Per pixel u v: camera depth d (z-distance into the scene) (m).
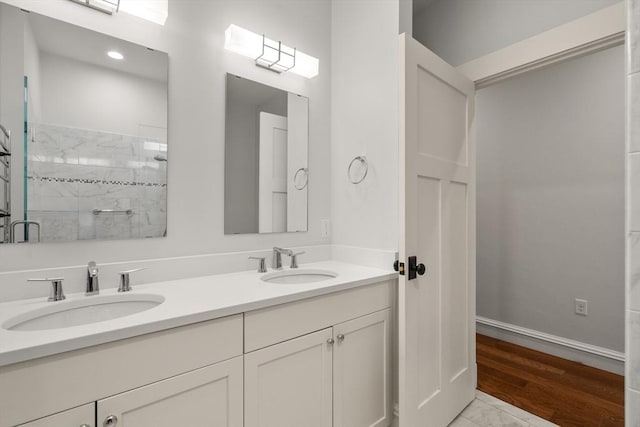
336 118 2.02
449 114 1.71
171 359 0.89
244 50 1.60
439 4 2.37
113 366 0.80
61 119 1.18
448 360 1.70
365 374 1.46
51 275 1.14
